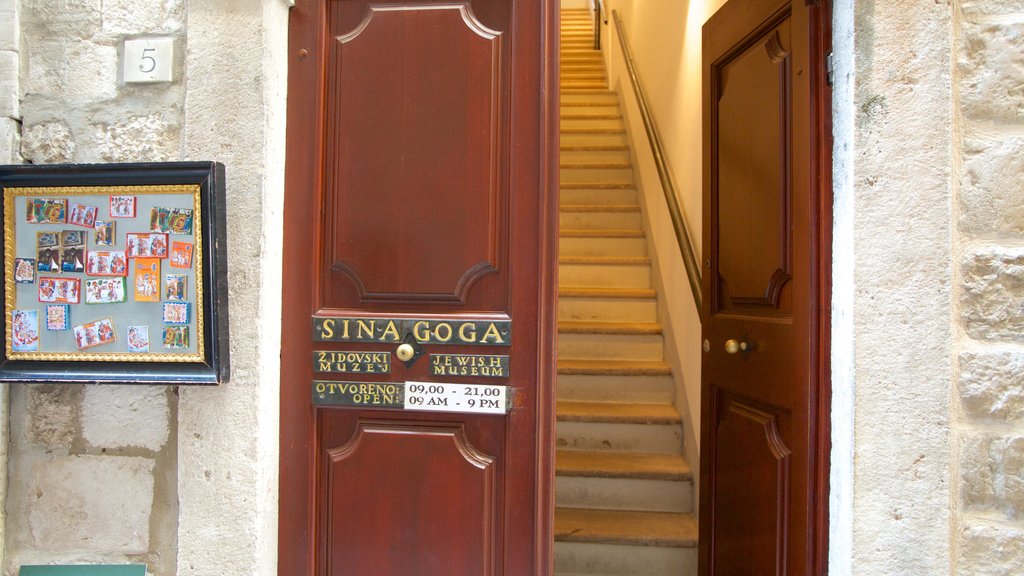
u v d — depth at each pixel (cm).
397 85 148
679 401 289
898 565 129
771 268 168
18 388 142
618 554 236
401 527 146
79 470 140
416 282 146
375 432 147
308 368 147
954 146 130
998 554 127
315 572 146
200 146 138
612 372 304
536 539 142
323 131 149
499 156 146
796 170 155
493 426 146
